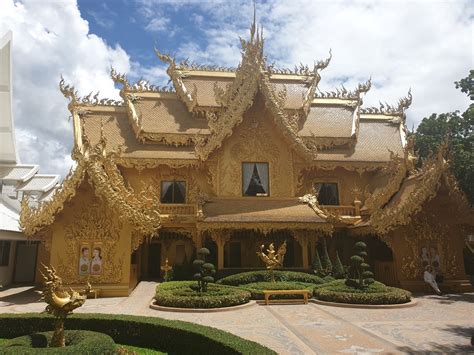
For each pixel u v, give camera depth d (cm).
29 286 2411
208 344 857
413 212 2050
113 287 1875
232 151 2638
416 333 1087
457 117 3136
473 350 912
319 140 2870
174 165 2633
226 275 2202
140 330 1013
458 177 2634
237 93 2739
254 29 2709
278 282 1959
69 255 1888
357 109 3059
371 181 2875
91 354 749
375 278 2391
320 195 2830
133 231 1961
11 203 2792
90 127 2823
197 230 2331
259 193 2606
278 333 1091
